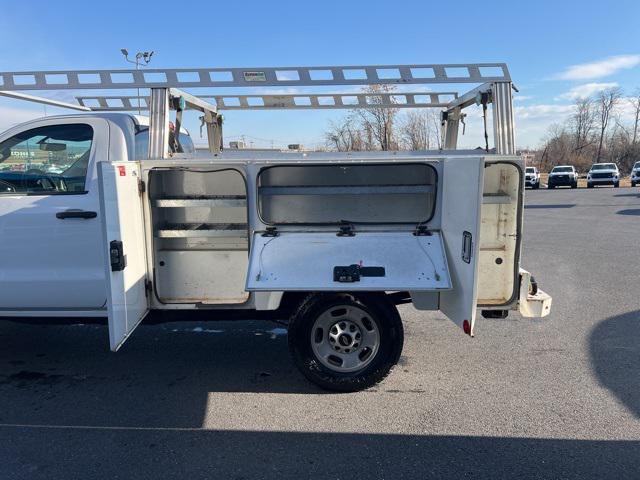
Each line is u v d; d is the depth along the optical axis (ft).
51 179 14.24
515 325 18.60
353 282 12.34
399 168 13.58
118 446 10.93
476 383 13.84
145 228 13.43
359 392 13.33
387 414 12.19
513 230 13.25
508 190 13.29
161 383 14.14
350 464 10.20
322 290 12.33
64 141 14.29
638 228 44.39
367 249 12.89
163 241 14.07
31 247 13.88
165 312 14.11
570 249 34.30
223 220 14.25
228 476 9.86
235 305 13.76
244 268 14.03
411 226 13.37
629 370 14.52
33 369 15.19
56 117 14.39
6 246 13.91
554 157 233.35
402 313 20.35
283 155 14.56
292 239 13.15
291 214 13.61
